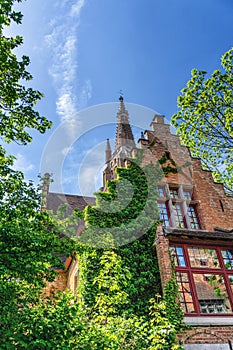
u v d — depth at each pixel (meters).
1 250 5.95
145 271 9.07
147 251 9.47
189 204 11.77
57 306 5.11
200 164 12.92
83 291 8.36
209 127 18.06
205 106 17.53
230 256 12.53
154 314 7.28
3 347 4.13
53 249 6.75
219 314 8.41
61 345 4.39
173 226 10.75
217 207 11.84
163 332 6.05
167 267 8.68
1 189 6.96
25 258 6.06
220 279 13.46
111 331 5.73
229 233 9.98
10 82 7.91
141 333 5.94
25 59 8.00
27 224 6.54
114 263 7.84
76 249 7.34
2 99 8.12
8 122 8.30
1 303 5.05
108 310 6.85
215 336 7.83
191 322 7.88
